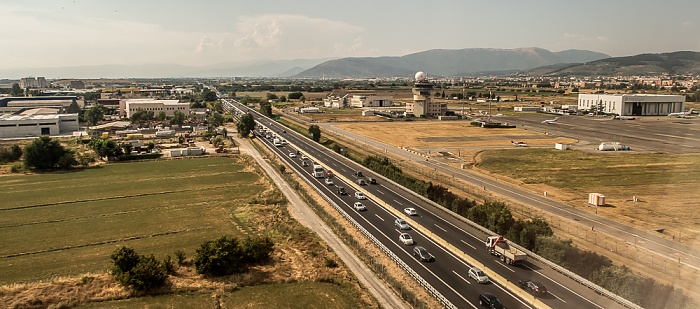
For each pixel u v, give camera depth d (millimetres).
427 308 35844
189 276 43156
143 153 113875
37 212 65500
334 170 93312
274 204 69625
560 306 34844
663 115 198500
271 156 110750
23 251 50375
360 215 61812
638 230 53969
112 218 62812
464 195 73938
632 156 107750
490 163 103062
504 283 39812
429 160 106812
